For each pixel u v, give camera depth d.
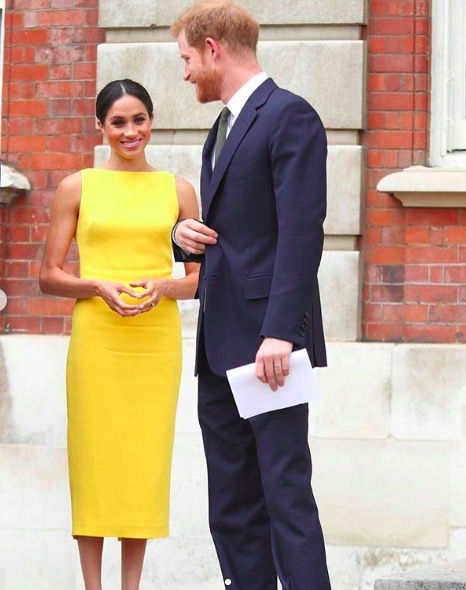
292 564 6.81
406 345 10.24
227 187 6.95
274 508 6.86
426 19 10.52
